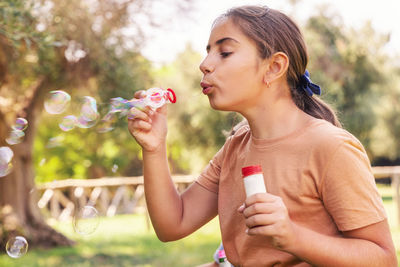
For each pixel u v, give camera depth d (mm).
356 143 1165
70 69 6152
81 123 1638
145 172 1399
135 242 7480
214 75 1244
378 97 14469
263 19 1260
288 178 1177
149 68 7125
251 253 1246
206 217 1476
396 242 6363
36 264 5820
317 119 1230
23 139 6758
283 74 1268
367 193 1103
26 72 6176
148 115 1410
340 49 14164
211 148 13867
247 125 1446
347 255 1033
